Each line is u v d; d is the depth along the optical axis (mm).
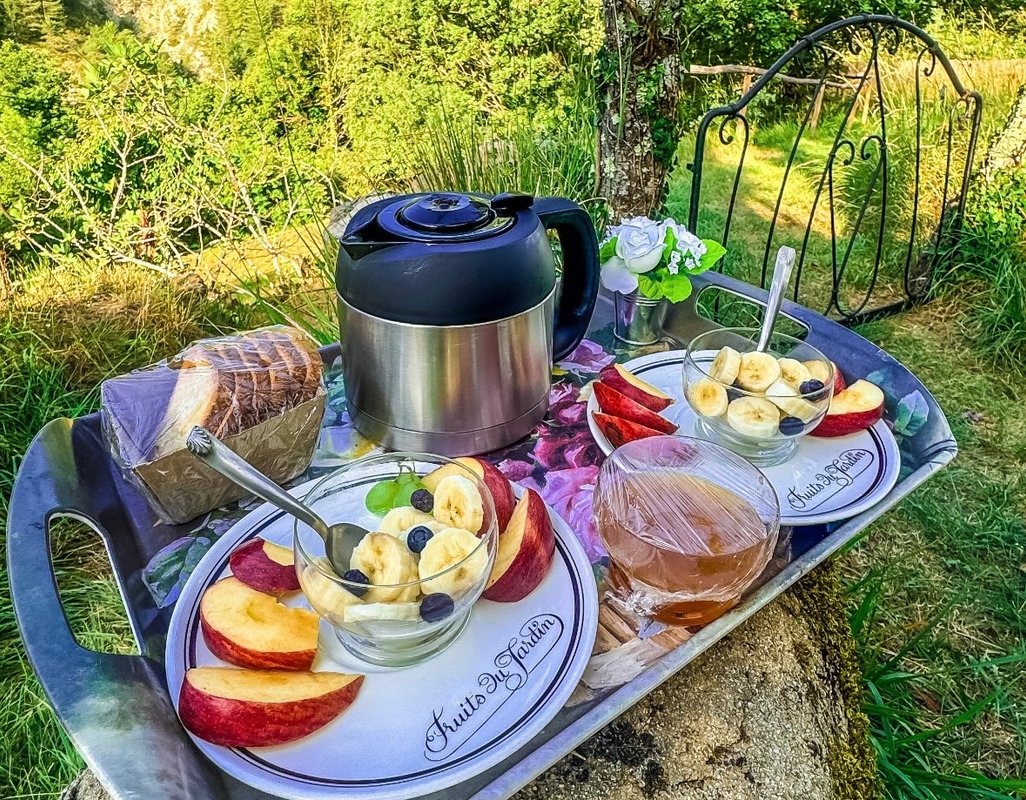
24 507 648
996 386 2104
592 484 722
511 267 648
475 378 683
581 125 2389
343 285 679
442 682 508
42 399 1819
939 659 1295
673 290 899
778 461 740
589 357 954
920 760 1070
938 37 3799
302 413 682
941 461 731
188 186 2762
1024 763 1127
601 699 523
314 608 483
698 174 1505
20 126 2725
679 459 612
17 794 1137
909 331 2371
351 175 3158
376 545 496
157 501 644
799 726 671
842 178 3188
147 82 2920
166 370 691
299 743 468
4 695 1276
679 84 1727
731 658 715
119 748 456
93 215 2645
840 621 870
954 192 2734
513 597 562
